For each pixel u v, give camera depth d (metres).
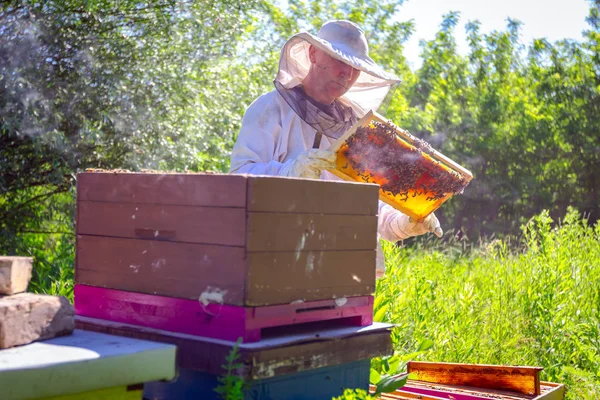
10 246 7.73
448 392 3.09
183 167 8.28
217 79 8.98
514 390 3.15
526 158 26.53
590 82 27.05
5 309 1.71
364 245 2.28
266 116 3.21
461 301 5.74
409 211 3.08
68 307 1.91
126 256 2.24
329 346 2.13
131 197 2.22
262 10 10.28
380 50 18.81
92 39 7.61
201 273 2.04
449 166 2.99
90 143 7.73
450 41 27.02
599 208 25.97
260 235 1.96
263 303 1.97
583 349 5.02
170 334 2.08
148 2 7.98
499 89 27.70
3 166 7.50
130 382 1.73
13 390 1.54
